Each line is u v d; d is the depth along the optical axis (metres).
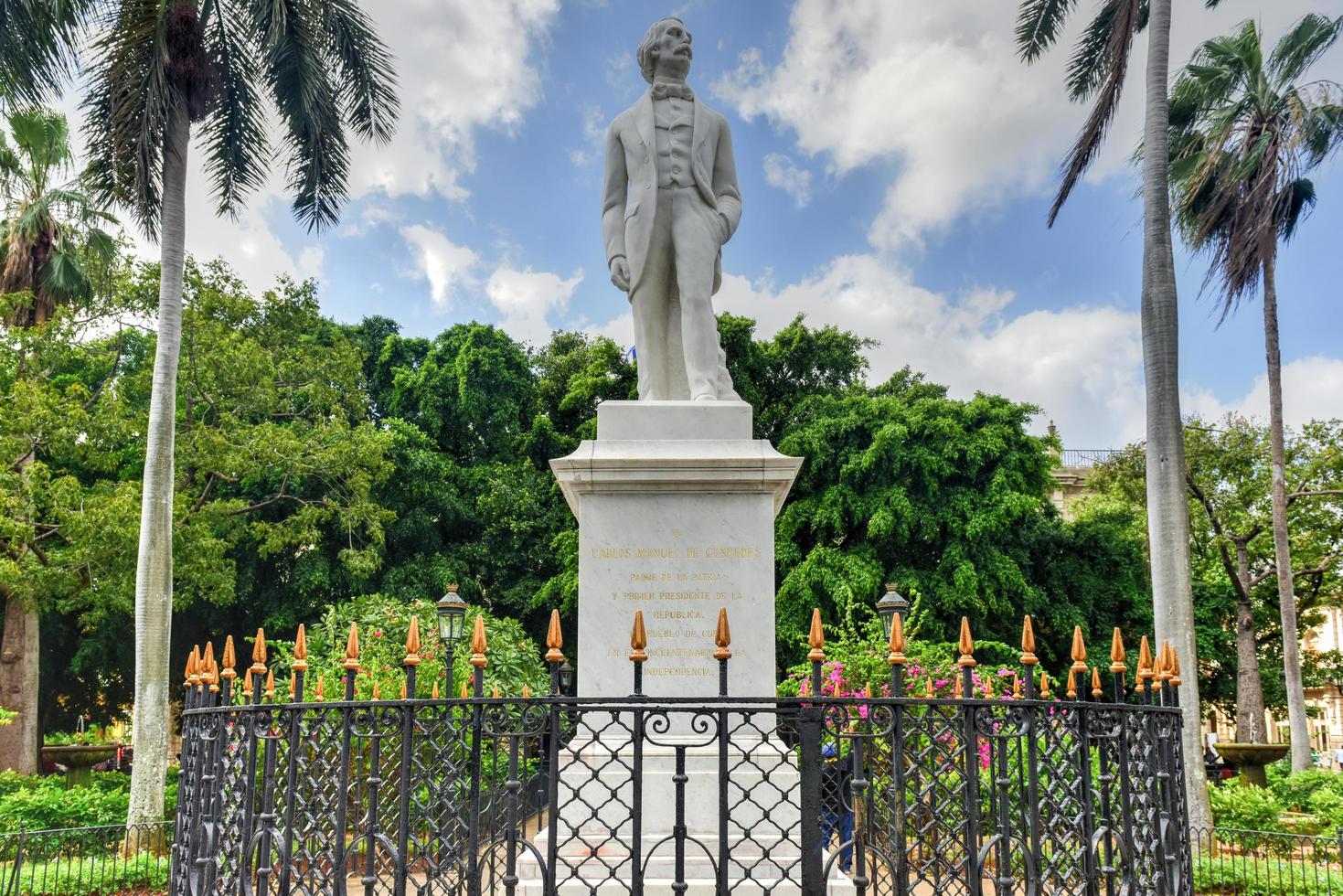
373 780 3.66
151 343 19.66
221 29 13.75
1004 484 19.09
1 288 17.56
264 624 21.42
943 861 3.87
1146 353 12.42
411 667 3.72
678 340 6.45
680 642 5.53
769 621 5.57
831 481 19.97
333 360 19.75
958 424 19.45
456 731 4.04
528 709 3.69
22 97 12.80
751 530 5.67
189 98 13.17
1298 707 15.95
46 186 17.80
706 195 6.45
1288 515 22.17
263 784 3.79
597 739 3.56
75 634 22.06
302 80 13.48
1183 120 16.09
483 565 22.38
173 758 22.73
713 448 5.79
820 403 21.09
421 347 25.55
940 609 19.55
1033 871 3.61
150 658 12.13
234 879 3.81
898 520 19.23
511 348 24.30
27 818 11.70
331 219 14.77
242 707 3.80
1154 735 4.00
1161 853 3.92
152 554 12.34
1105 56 14.60
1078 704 3.69
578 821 5.16
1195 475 22.48
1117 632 4.05
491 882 4.54
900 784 3.52
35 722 17.39
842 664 9.52
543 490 22.27
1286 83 15.24
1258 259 14.52
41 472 15.61
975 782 3.54
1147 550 24.03
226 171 14.66
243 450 16.89
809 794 3.43
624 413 5.94
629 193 6.48
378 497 21.58
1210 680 24.92
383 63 13.98
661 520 5.68
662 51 6.61
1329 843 9.75
